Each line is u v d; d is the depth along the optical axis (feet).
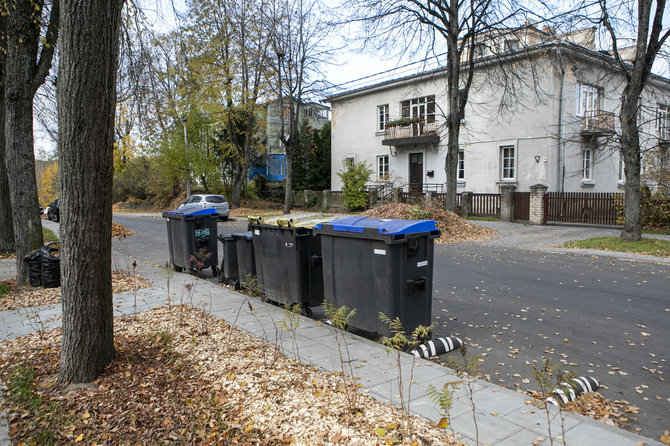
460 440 10.06
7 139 29.40
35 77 29.91
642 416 12.10
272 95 88.12
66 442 11.07
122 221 89.10
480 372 15.02
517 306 23.21
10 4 27.78
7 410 12.65
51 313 22.61
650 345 17.42
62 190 13.85
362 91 95.86
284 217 23.06
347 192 89.86
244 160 105.09
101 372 14.52
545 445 9.80
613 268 33.09
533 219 63.41
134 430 11.44
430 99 85.56
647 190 55.62
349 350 16.31
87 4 12.92
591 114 71.00
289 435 10.66
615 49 43.24
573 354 16.61
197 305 23.44
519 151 72.33
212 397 12.71
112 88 14.07
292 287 21.43
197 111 99.19
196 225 31.45
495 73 66.39
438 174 84.28
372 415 11.28
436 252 42.09
